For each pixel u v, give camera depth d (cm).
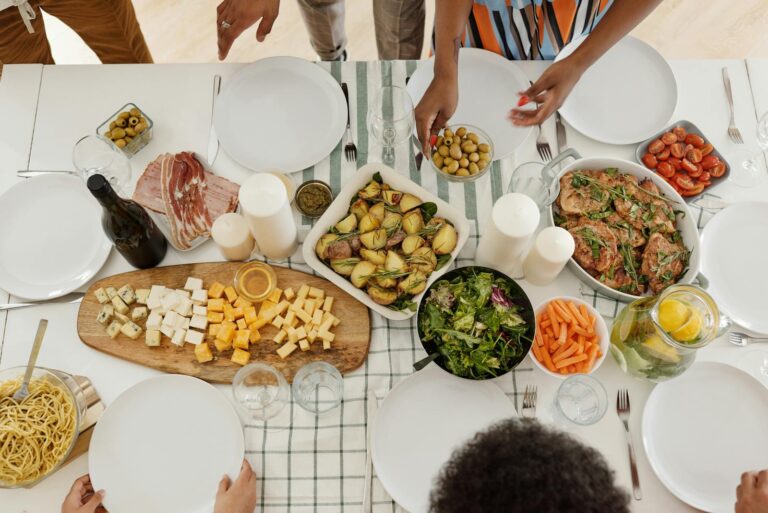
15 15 173
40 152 145
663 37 281
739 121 149
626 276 128
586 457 80
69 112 148
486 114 148
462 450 83
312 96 149
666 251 127
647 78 152
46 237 135
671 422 120
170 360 124
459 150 135
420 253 122
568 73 140
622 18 136
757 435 119
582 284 132
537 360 122
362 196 129
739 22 283
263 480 117
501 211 114
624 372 123
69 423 114
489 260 129
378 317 128
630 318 115
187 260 134
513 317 119
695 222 132
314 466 118
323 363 121
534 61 155
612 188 133
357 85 152
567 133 147
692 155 138
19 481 109
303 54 277
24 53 187
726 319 114
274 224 116
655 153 141
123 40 204
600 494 77
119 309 125
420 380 123
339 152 145
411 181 129
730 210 137
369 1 286
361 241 125
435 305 120
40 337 115
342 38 230
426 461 117
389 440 119
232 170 143
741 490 109
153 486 115
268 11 155
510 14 157
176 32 282
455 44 141
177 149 146
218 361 124
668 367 112
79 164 134
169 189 134
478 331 118
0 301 130
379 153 144
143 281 130
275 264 133
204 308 127
